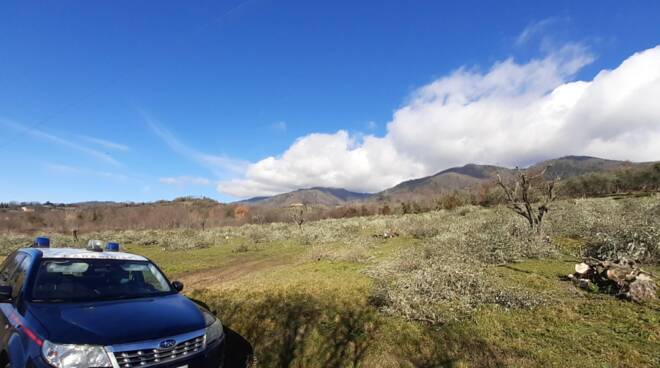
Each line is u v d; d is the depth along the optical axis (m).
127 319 3.81
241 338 6.10
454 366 4.62
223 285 10.48
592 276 7.89
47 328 3.50
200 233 31.34
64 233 41.56
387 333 5.78
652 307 6.12
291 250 19.33
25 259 4.93
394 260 11.30
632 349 4.68
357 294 8.15
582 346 4.88
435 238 15.21
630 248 9.62
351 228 26.78
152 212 58.81
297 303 7.64
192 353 3.79
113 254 5.30
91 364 3.26
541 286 7.85
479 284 7.43
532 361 4.57
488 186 40.50
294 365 5.05
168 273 13.48
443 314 6.32
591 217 14.46
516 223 14.51
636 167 44.59
